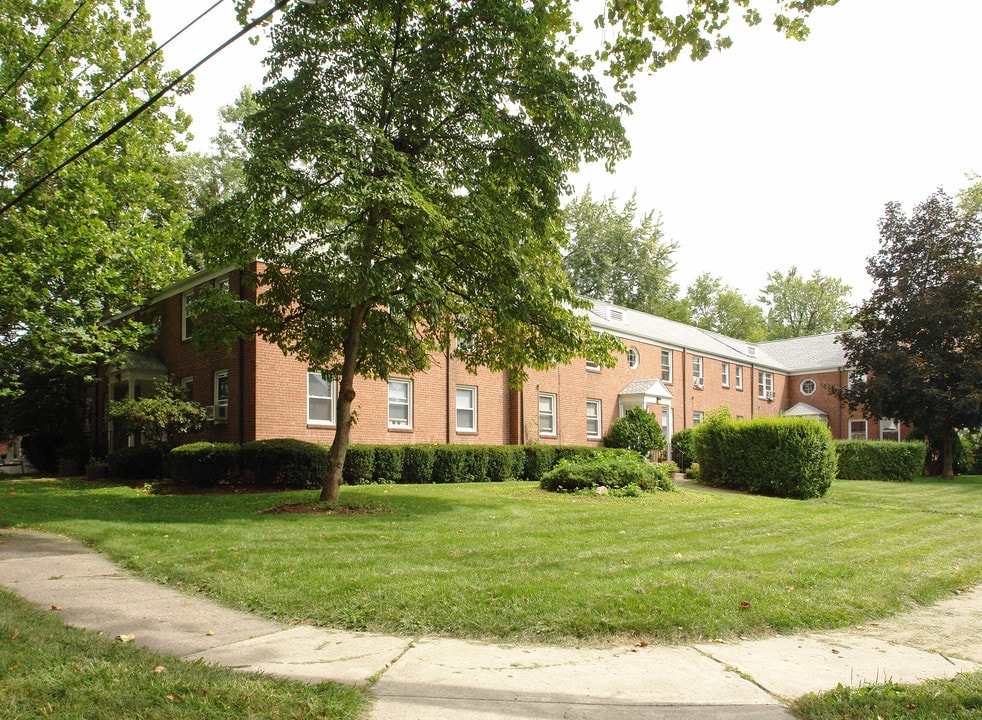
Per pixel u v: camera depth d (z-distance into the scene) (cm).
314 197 1101
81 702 382
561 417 2736
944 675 482
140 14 2019
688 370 3488
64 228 1714
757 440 1820
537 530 1016
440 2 1140
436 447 1962
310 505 1241
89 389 2572
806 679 469
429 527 1021
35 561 825
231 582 679
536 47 1123
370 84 1212
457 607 589
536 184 1198
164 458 1733
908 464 2455
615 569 741
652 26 795
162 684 407
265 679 431
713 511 1322
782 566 790
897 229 2706
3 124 1683
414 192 1027
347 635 546
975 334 2553
